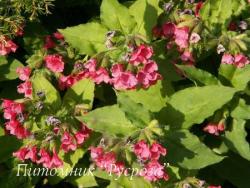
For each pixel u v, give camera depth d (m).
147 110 0.34
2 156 0.41
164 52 0.40
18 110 0.38
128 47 0.35
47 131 0.38
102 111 0.35
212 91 0.34
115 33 0.37
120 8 0.40
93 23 0.40
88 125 0.35
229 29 0.42
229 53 0.36
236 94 0.37
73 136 0.37
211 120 0.38
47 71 0.41
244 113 0.37
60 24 0.49
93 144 0.37
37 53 0.42
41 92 0.39
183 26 0.36
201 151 0.33
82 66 0.40
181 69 0.37
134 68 0.34
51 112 0.39
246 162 0.39
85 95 0.39
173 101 0.35
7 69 0.43
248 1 0.43
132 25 0.40
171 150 0.33
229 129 0.38
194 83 0.39
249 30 0.41
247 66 0.37
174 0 0.42
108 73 0.36
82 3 0.48
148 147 0.31
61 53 0.42
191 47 0.37
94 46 0.40
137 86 0.35
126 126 0.35
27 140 0.40
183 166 0.33
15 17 0.42
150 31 0.40
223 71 0.37
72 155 0.39
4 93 0.44
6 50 0.42
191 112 0.35
